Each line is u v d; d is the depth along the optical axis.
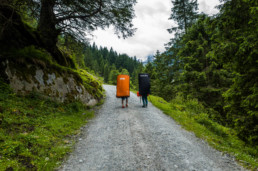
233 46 5.66
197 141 4.38
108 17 8.00
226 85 10.94
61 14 7.33
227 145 4.32
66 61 10.66
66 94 7.54
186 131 5.27
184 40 15.30
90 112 7.55
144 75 8.88
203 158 3.33
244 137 5.56
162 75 22.75
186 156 3.37
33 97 5.62
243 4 5.69
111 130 5.04
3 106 3.97
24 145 3.01
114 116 6.95
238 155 3.55
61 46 11.64
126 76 8.82
